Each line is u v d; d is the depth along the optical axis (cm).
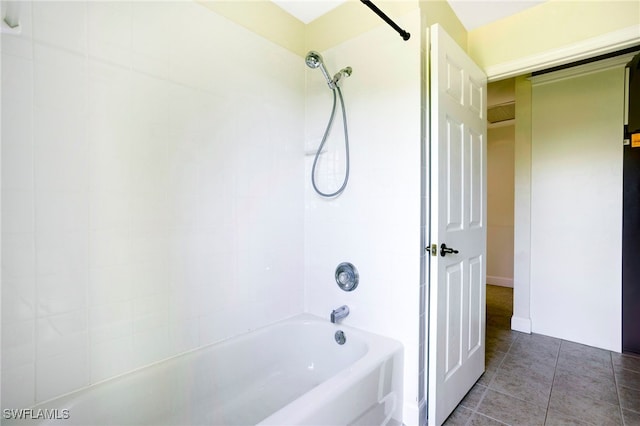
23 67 101
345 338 176
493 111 388
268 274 184
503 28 191
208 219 154
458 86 167
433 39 148
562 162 258
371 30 172
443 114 151
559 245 261
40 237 106
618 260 236
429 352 150
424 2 157
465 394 181
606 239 240
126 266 127
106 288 121
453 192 162
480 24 197
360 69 177
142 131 130
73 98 112
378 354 147
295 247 200
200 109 149
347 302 184
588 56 168
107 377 122
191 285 148
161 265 137
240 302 169
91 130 116
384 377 145
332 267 192
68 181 111
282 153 191
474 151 186
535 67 183
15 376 102
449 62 157
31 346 104
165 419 135
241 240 169
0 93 97
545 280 268
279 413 104
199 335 151
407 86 157
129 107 126
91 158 116
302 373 187
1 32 96
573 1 168
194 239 149
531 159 272
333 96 189
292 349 189
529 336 269
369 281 174
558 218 261
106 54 119
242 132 168
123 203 125
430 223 150
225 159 161
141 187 130
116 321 124
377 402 141
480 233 196
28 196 103
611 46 158
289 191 196
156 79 134
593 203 245
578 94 250
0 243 98
